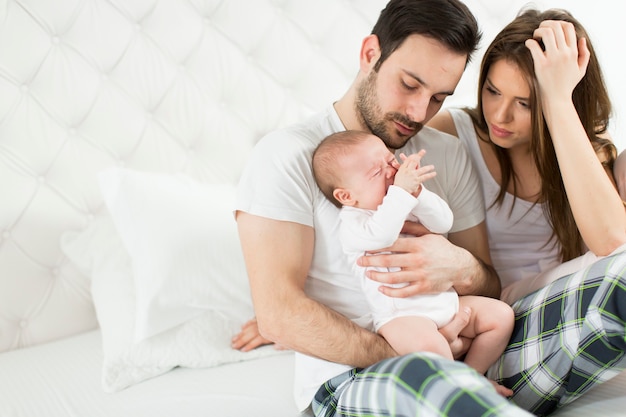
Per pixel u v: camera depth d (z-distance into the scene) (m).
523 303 1.17
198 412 1.18
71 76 1.66
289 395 1.23
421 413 0.85
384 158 1.14
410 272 1.11
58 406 1.26
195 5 1.81
